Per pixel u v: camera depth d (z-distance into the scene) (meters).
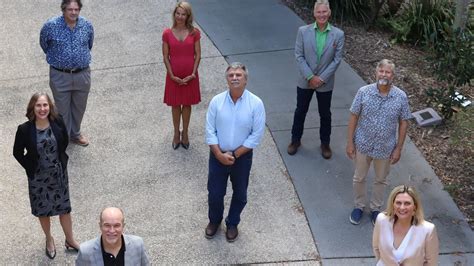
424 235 4.60
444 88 8.13
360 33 10.33
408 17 10.09
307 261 5.96
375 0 10.16
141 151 7.61
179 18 6.97
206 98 8.58
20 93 8.83
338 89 8.66
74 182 7.10
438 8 10.09
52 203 5.71
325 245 6.13
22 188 7.02
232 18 10.69
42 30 7.05
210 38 10.03
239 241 6.20
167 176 7.18
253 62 9.36
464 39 7.80
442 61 7.84
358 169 6.20
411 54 9.70
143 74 9.20
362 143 6.05
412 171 7.11
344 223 6.40
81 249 4.42
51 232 6.37
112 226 4.29
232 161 5.67
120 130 8.00
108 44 9.97
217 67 9.27
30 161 5.54
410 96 8.55
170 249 6.13
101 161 7.44
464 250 6.01
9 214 6.63
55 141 5.55
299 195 6.81
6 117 8.30
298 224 6.41
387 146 6.02
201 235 6.30
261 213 6.57
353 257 5.98
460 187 6.85
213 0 11.41
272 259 5.98
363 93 5.94
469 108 8.33
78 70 7.21
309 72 6.85
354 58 9.52
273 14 10.80
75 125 7.62
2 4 11.38
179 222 6.48
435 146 7.54
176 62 7.09
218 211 6.11
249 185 6.97
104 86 8.92
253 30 10.27
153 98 8.66
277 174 7.14
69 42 7.06
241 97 5.60
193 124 8.07
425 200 6.66
